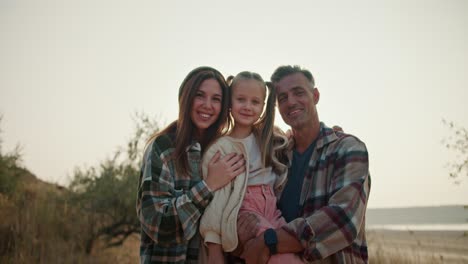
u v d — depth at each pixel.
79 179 10.69
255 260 2.39
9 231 7.89
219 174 2.61
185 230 2.44
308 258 2.37
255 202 2.71
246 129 3.02
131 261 9.38
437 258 9.53
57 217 9.05
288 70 3.15
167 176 2.67
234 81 3.03
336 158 2.74
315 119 3.07
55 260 7.48
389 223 58.00
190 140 2.91
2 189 9.76
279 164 2.92
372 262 8.53
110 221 10.52
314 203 2.74
